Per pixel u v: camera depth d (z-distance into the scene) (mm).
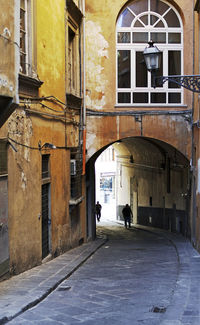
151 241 18750
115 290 8539
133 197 27453
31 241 10234
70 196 14211
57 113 12414
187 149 15664
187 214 17938
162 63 15648
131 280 9586
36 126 10555
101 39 15578
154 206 23766
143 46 15664
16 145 9219
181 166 18562
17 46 7547
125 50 15680
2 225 8477
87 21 15547
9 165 8852
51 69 11781
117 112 15633
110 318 6539
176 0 15430
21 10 9984
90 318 6555
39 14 10727
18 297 7504
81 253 13578
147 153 23469
